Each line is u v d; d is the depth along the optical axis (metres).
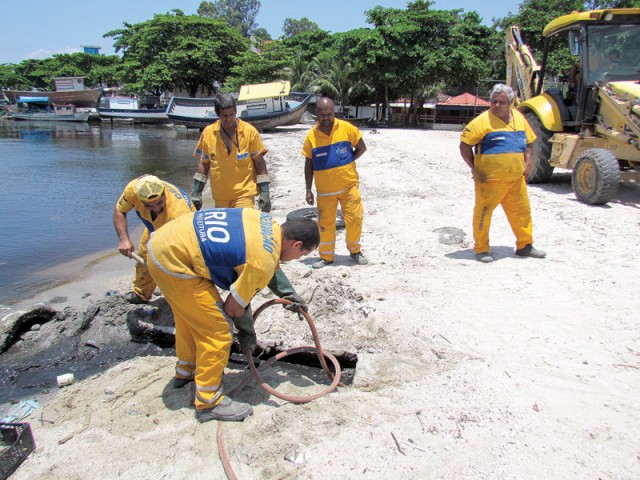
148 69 44.72
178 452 2.89
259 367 3.72
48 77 70.62
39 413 3.32
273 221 3.09
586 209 7.98
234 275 3.06
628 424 2.98
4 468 2.69
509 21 37.12
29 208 10.86
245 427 3.10
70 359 4.34
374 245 6.75
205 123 30.53
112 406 3.36
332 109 5.40
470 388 3.37
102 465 2.78
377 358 3.85
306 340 4.26
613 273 5.28
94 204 11.37
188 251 2.92
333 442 2.88
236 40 49.22
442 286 5.10
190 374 3.57
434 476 2.61
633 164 9.07
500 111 5.32
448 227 7.30
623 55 8.69
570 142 8.98
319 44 45.91
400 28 31.23
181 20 47.31
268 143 22.47
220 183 5.07
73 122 45.72
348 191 5.73
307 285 5.08
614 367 3.58
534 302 4.64
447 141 21.75
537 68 10.84
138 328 4.59
